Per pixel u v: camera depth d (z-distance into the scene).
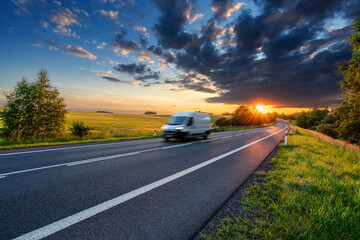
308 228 2.05
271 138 15.05
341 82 20.12
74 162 5.48
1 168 4.72
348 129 22.38
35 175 4.13
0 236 1.91
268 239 1.93
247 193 3.24
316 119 70.56
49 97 17.61
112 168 4.86
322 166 5.32
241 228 2.11
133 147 8.77
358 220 2.31
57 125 17.61
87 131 13.51
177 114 12.69
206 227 2.18
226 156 6.88
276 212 2.49
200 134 13.08
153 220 2.33
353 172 4.93
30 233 1.99
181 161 5.86
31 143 9.77
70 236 1.96
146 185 3.62
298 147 9.56
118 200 2.90
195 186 3.63
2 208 2.54
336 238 1.94
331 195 2.98
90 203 2.76
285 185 3.49
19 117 16.14
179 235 2.03
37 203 2.72
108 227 2.14
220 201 2.95
